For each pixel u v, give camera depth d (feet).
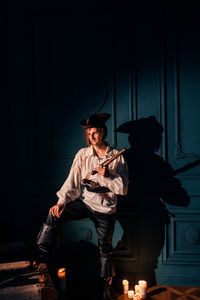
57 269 9.37
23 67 9.48
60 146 9.45
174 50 8.89
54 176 9.48
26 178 9.59
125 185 7.67
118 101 9.16
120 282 9.24
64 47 9.32
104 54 9.17
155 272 9.14
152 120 9.04
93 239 9.37
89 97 9.27
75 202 8.26
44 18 9.35
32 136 9.55
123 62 9.11
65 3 9.26
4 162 9.64
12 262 8.17
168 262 9.09
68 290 8.88
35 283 7.64
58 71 9.37
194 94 8.89
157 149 9.04
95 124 7.70
